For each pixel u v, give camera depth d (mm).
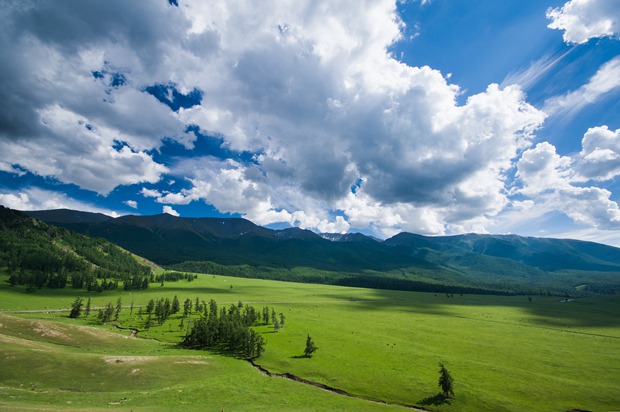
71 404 61688
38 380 74750
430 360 112062
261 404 73250
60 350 100250
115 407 61781
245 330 130000
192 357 105625
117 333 137625
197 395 75875
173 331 155000
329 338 144125
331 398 81750
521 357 120312
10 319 124312
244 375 95812
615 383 94625
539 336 160000
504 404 80250
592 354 125312
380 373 99312
